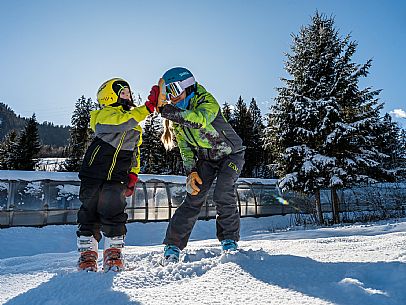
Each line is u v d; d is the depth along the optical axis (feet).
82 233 7.71
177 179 57.72
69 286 5.39
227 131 9.93
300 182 53.26
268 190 66.90
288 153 53.57
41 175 47.09
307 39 56.70
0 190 42.73
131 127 8.02
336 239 11.51
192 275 6.03
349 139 51.96
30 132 128.67
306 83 54.29
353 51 53.47
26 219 43.57
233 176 9.82
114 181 7.81
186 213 9.47
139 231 46.73
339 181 49.83
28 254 34.09
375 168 52.85
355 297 4.48
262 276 5.61
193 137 9.71
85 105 134.41
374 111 52.37
